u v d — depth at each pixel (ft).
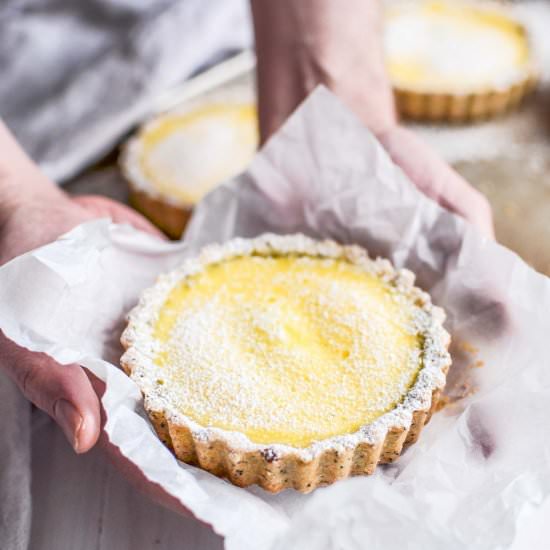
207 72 2.56
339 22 2.05
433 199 1.81
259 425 1.58
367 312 1.68
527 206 2.11
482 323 1.71
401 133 1.90
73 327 1.66
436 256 1.77
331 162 1.80
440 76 2.44
